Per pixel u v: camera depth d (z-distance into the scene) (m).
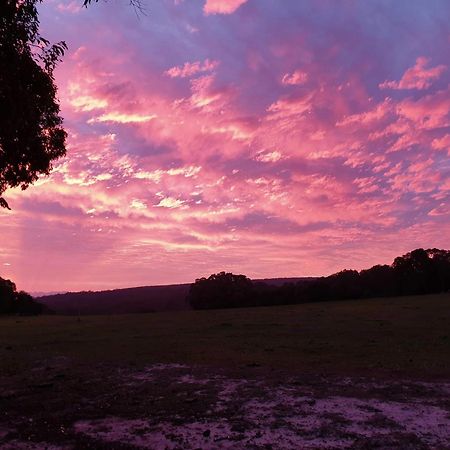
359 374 13.05
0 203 11.76
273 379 12.29
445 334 24.08
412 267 95.06
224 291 92.06
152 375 13.54
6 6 8.07
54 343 24.91
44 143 11.59
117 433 7.85
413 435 7.38
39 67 9.64
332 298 92.25
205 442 7.28
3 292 89.12
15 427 8.34
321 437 7.39
